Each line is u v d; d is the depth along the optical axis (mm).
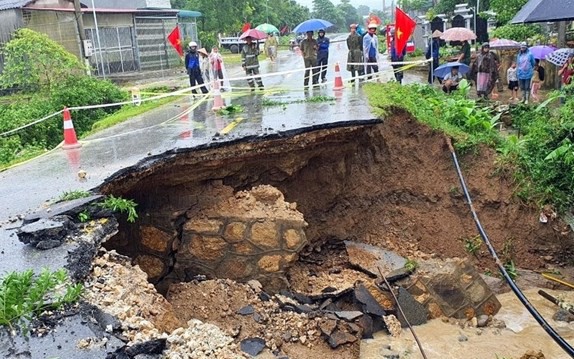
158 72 28562
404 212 10953
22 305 4574
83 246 5781
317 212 10789
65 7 23531
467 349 7895
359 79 17328
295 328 7773
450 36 20750
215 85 13180
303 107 12312
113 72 27031
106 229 6375
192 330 5051
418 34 35969
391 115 11406
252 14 50156
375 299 8703
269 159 9734
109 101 17656
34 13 23203
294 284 9281
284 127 9852
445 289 8977
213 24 44625
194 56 17234
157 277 9023
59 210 6414
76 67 18281
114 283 5473
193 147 8820
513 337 8211
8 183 8203
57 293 4855
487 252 10328
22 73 18016
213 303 8156
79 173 7902
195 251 9008
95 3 30328
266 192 9242
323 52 17531
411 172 11148
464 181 10852
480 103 16656
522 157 10961
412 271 9188
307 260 10312
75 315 4641
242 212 8977
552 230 10273
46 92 17797
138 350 4332
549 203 10430
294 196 10547
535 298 9352
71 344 4289
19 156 12008
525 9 11578
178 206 9055
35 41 17875
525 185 10570
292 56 36031
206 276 9016
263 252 8883
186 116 12734
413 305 8680
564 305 8727
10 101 18250
